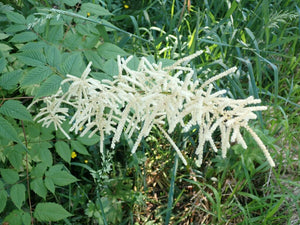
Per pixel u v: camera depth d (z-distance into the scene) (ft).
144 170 10.10
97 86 4.99
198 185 9.61
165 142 11.03
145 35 14.55
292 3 15.71
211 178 10.32
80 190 9.86
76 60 6.39
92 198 10.04
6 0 9.70
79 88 5.25
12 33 8.69
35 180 7.27
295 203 8.92
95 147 10.33
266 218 8.77
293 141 11.57
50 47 6.49
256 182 10.55
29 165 8.41
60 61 6.46
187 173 10.76
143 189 10.36
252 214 9.84
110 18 12.66
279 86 13.53
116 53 6.97
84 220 9.58
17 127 7.52
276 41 13.28
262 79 13.93
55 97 6.65
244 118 4.29
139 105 4.69
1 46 7.77
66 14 7.06
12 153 7.30
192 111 4.43
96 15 7.89
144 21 14.69
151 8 15.71
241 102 4.32
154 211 10.08
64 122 7.57
